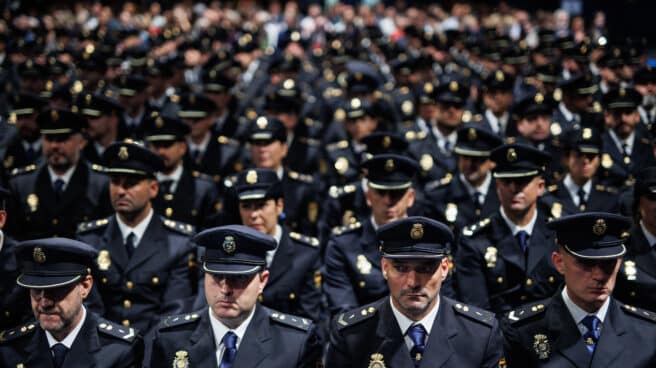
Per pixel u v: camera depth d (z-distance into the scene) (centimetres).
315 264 619
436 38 1678
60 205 720
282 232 620
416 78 1329
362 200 784
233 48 1625
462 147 701
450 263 591
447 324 444
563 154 755
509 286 577
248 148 1004
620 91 862
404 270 427
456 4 2431
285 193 822
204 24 2220
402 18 2325
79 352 452
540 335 454
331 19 2448
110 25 1931
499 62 1412
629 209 679
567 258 448
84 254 446
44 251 438
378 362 437
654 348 441
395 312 446
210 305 441
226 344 447
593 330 447
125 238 602
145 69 1205
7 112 1020
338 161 947
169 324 459
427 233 430
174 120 746
